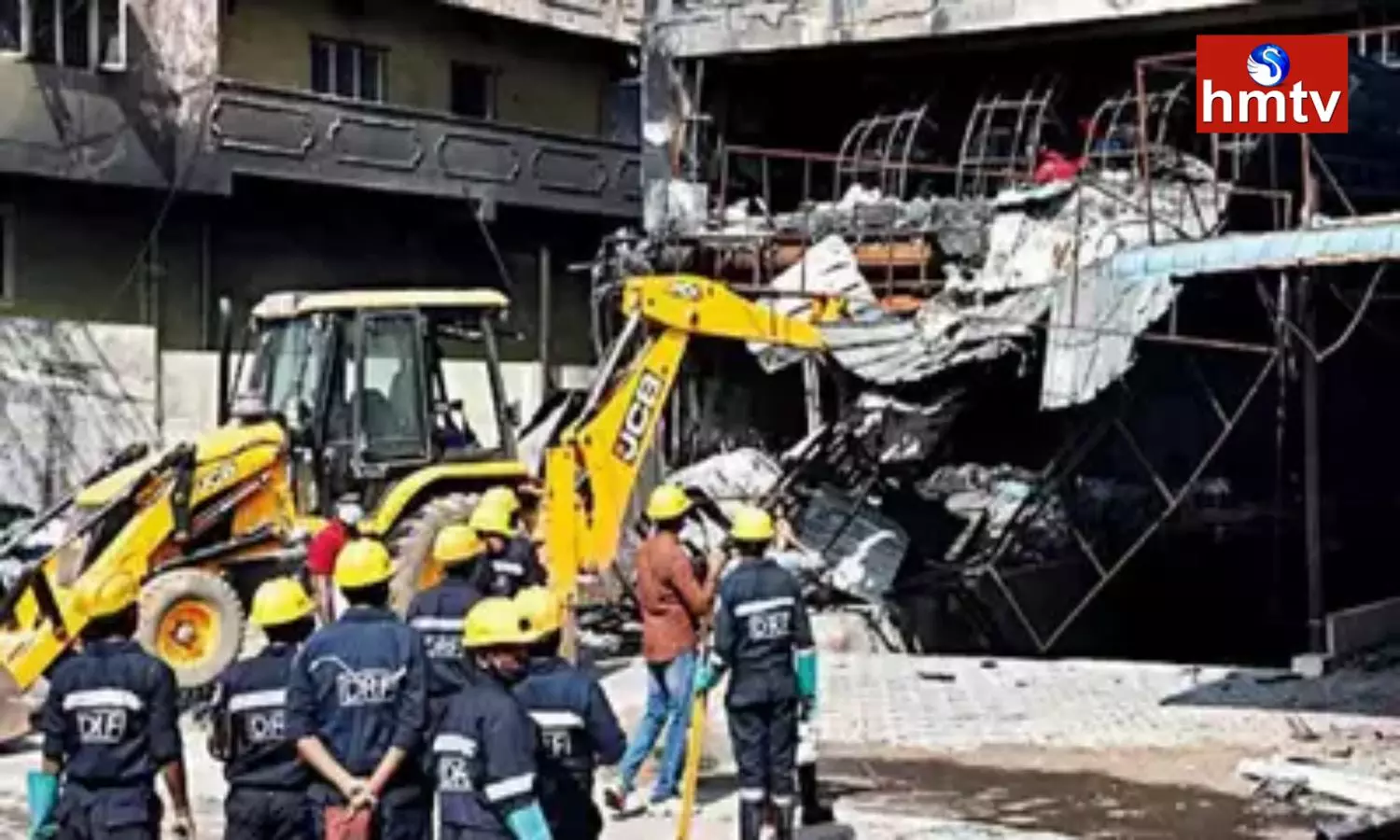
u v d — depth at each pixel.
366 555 8.01
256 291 32.03
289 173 31.12
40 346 28.47
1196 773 13.85
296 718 7.68
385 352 17.66
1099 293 20.25
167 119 29.34
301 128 31.30
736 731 10.52
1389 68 22.08
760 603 10.45
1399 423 24.62
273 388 17.81
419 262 35.25
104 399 29.28
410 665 7.81
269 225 32.28
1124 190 23.64
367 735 7.70
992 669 20.11
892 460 23.00
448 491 17.72
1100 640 23.58
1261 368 22.45
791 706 10.55
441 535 10.26
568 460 18.25
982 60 29.91
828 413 25.83
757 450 25.78
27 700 14.43
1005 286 23.55
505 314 18.48
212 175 29.95
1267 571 24.41
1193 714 16.70
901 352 22.39
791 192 31.41
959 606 22.88
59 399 28.66
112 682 7.88
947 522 23.48
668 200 30.09
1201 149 26.39
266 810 7.76
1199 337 22.02
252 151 30.55
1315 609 19.61
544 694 7.26
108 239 29.70
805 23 28.98
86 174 28.19
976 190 28.45
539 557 16.53
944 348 22.08
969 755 14.70
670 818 12.01
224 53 31.41
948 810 12.55
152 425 29.98
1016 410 24.05
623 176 37.69
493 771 6.84
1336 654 19.50
